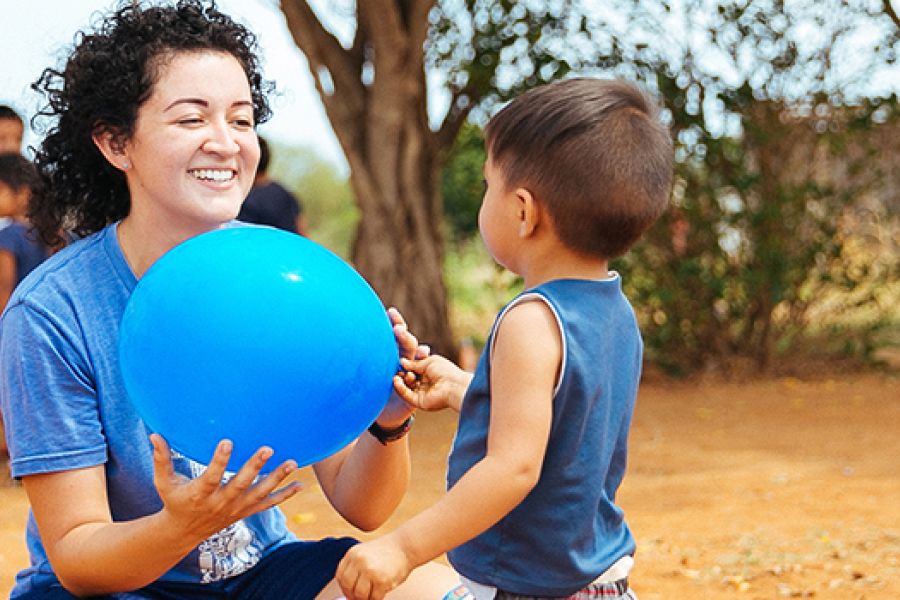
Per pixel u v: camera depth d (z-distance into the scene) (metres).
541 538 2.22
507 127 2.30
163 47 2.33
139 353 2.05
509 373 2.15
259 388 2.00
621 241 2.28
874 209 10.45
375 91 9.64
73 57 2.39
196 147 2.31
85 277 2.35
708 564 4.59
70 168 2.54
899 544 4.78
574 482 2.21
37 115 2.53
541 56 9.92
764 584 4.31
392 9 9.31
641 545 4.91
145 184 2.36
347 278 2.17
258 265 2.06
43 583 2.38
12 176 6.02
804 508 5.52
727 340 10.43
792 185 10.03
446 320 10.08
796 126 10.08
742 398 9.37
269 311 2.01
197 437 2.05
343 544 2.51
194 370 2.00
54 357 2.24
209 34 2.39
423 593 2.36
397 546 2.07
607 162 2.21
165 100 2.31
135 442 2.31
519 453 2.09
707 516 5.42
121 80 2.31
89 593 2.25
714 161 10.02
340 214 41.78
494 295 11.22
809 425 8.06
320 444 2.11
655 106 2.40
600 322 2.24
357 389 2.11
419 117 10.09
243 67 2.47
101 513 2.22
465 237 13.55
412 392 2.38
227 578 2.46
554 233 2.27
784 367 10.65
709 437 7.64
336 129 9.76
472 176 11.06
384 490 2.62
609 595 2.29
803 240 10.30
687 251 10.07
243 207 7.46
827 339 10.91
